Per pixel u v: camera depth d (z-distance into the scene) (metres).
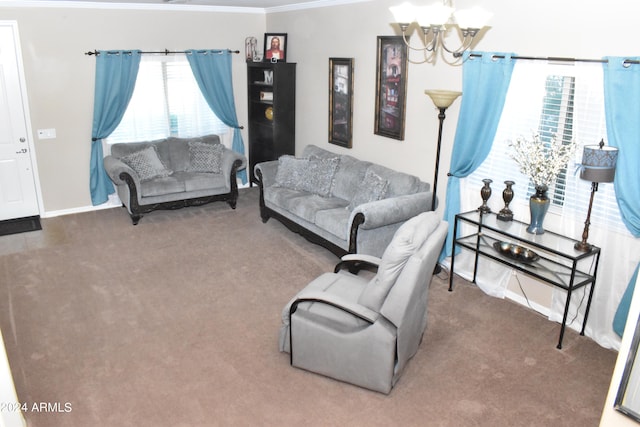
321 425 2.88
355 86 5.74
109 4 6.12
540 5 3.74
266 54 7.07
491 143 4.24
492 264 4.48
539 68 3.87
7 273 4.77
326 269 4.89
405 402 3.08
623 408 2.08
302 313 3.26
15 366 3.39
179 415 2.95
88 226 6.02
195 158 6.58
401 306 2.90
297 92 6.86
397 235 2.92
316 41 6.27
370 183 4.95
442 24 2.73
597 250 3.54
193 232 5.83
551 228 4.00
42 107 6.04
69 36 5.99
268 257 5.16
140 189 5.95
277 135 6.90
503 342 3.72
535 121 3.99
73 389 3.17
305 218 5.24
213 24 6.88
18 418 2.48
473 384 3.25
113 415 2.95
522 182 4.20
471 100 4.27
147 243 5.50
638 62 3.15
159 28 6.52
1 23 5.61
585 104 3.62
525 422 2.92
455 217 4.34
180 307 4.17
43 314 4.05
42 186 6.26
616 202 3.52
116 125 6.45
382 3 5.14
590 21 3.46
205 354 3.54
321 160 5.71
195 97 7.04
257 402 3.07
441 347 3.64
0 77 5.76
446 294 4.45
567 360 3.51
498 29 4.06
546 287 4.09
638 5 3.18
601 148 3.31
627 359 2.04
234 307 4.18
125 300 4.28
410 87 4.99
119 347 3.62
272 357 3.51
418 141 5.03
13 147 6.00
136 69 6.39
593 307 3.77
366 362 3.10
